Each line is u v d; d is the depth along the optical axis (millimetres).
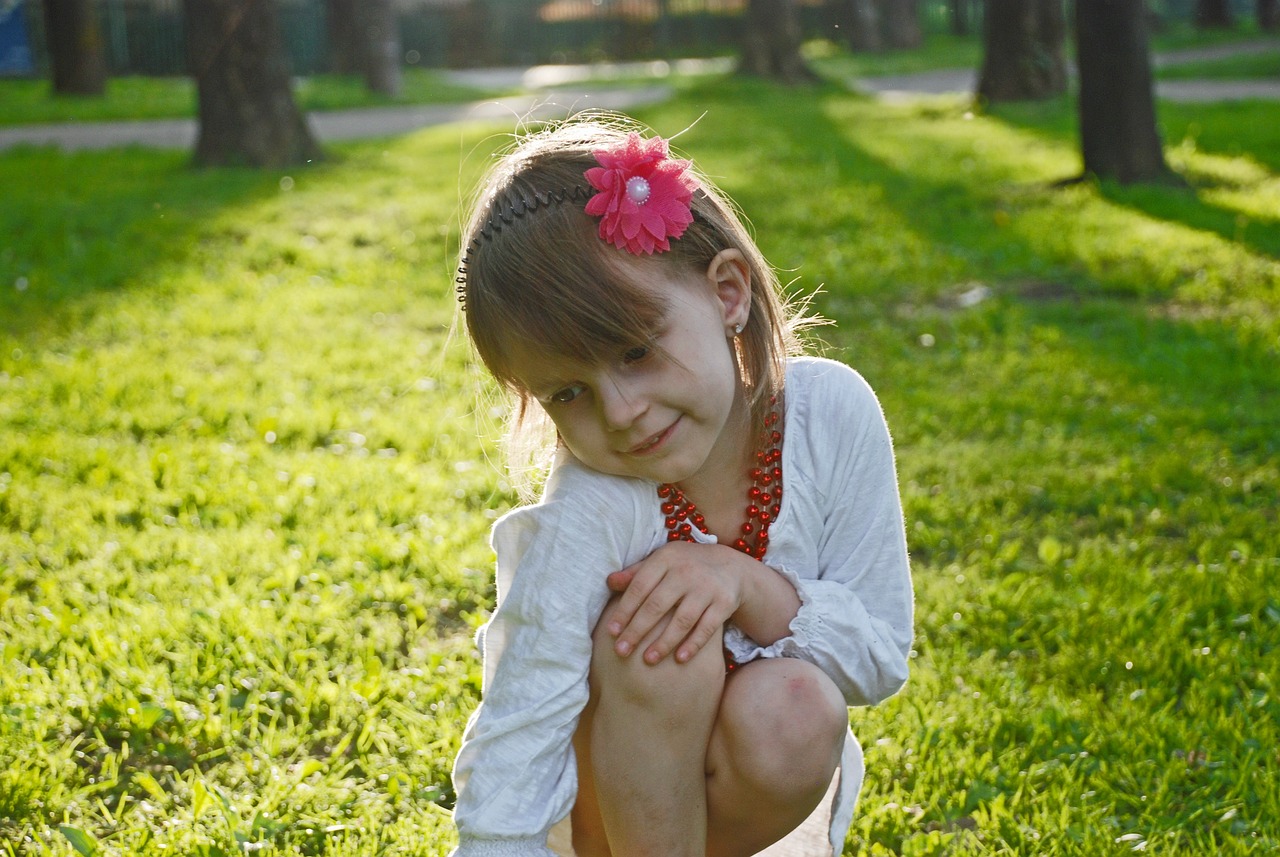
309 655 2809
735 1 35156
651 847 1812
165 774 2432
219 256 7512
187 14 11594
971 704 2650
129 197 9641
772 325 1853
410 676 2754
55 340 5625
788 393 1906
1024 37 15648
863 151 11906
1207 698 2674
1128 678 2805
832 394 1923
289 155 11688
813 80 20578
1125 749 2484
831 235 8094
